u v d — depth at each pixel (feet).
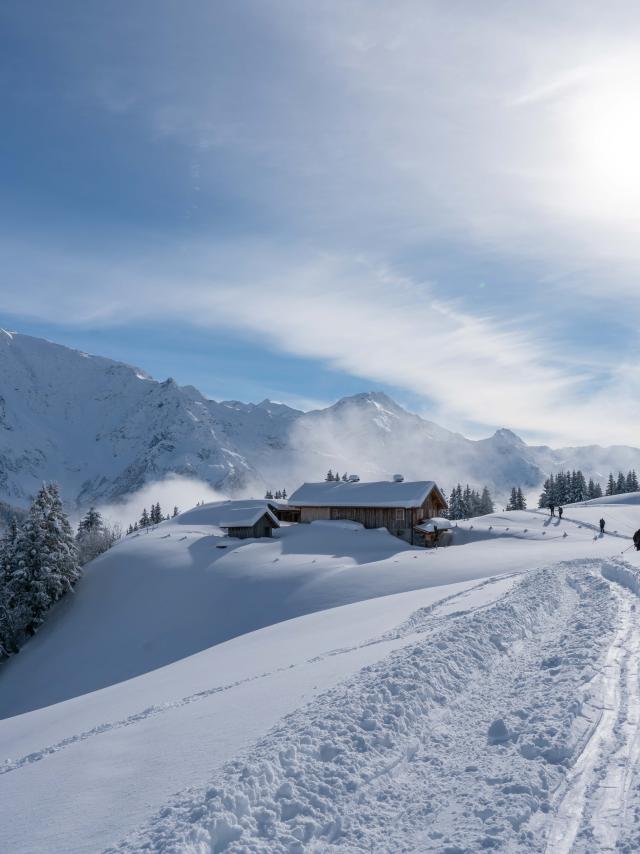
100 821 19.90
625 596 56.54
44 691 135.95
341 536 205.16
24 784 25.63
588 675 30.78
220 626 137.90
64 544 187.01
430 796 19.85
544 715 25.70
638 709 26.37
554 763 21.52
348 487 242.99
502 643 40.14
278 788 19.97
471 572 136.98
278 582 151.53
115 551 215.51
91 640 152.15
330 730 24.47
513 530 223.71
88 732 37.29
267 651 61.21
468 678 32.83
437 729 26.13
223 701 36.19
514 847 16.44
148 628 147.74
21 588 177.78
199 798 19.01
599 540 196.65
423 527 218.18
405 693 28.50
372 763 22.00
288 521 277.23
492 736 24.73
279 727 25.95
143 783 22.91
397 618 65.16
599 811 18.24
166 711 37.81
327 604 131.95
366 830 17.85
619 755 21.98
